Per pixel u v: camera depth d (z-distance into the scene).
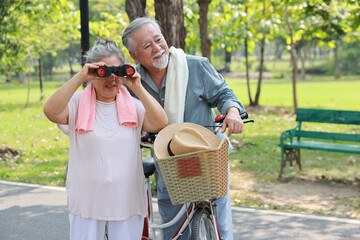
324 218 6.29
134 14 7.71
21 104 25.39
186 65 3.88
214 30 17.17
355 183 8.27
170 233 4.23
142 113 3.50
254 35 18.42
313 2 11.54
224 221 4.17
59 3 15.71
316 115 9.07
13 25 13.51
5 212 6.77
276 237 5.62
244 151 11.41
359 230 5.82
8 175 9.07
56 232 5.97
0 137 13.89
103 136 3.31
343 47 73.94
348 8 12.47
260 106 22.36
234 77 64.19
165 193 4.17
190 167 3.19
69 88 3.17
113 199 3.33
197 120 3.99
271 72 73.44
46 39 22.36
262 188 8.06
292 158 8.96
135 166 3.43
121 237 3.41
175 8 7.10
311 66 76.38
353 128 14.94
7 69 17.83
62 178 8.83
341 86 42.59
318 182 8.40
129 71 3.17
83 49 8.31
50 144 12.73
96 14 40.56
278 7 17.12
